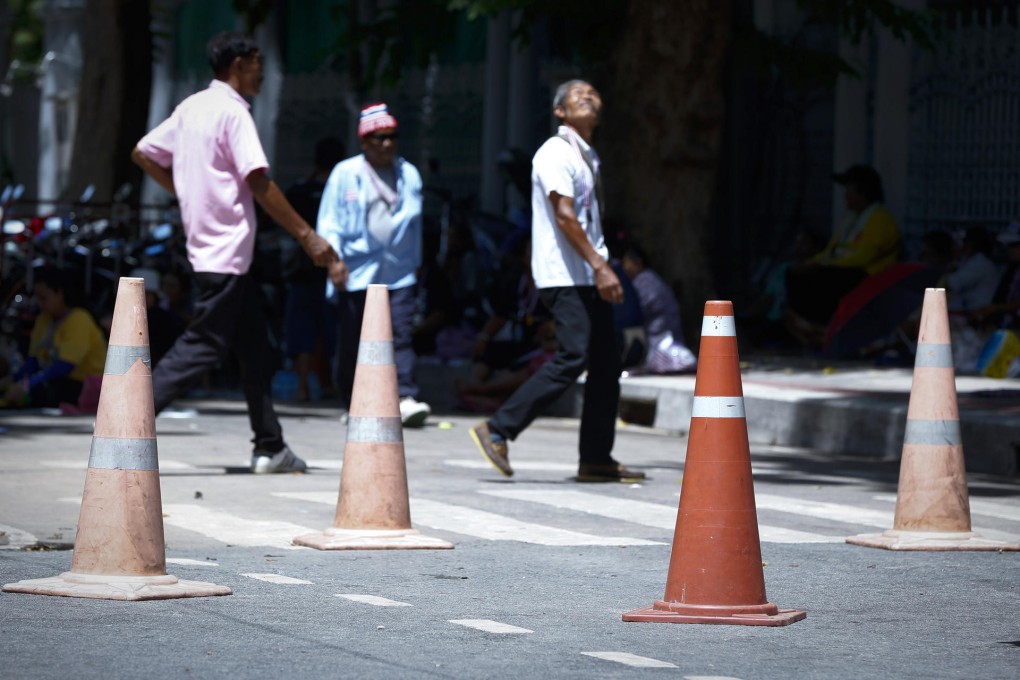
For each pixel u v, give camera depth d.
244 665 10.09
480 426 20.27
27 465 20.62
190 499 17.98
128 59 51.34
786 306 39.84
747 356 37.94
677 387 30.05
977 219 40.91
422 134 57.28
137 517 12.27
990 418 24.48
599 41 38.19
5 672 9.77
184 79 69.75
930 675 10.25
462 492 19.17
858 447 26.36
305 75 61.56
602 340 20.31
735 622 11.66
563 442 26.86
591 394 20.47
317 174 33.50
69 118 76.88
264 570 13.62
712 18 36.12
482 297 40.12
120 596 11.96
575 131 20.00
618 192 36.94
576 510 17.86
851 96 43.84
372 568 13.85
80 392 28.95
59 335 29.23
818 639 11.30
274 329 37.47
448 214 44.72
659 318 32.66
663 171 36.56
